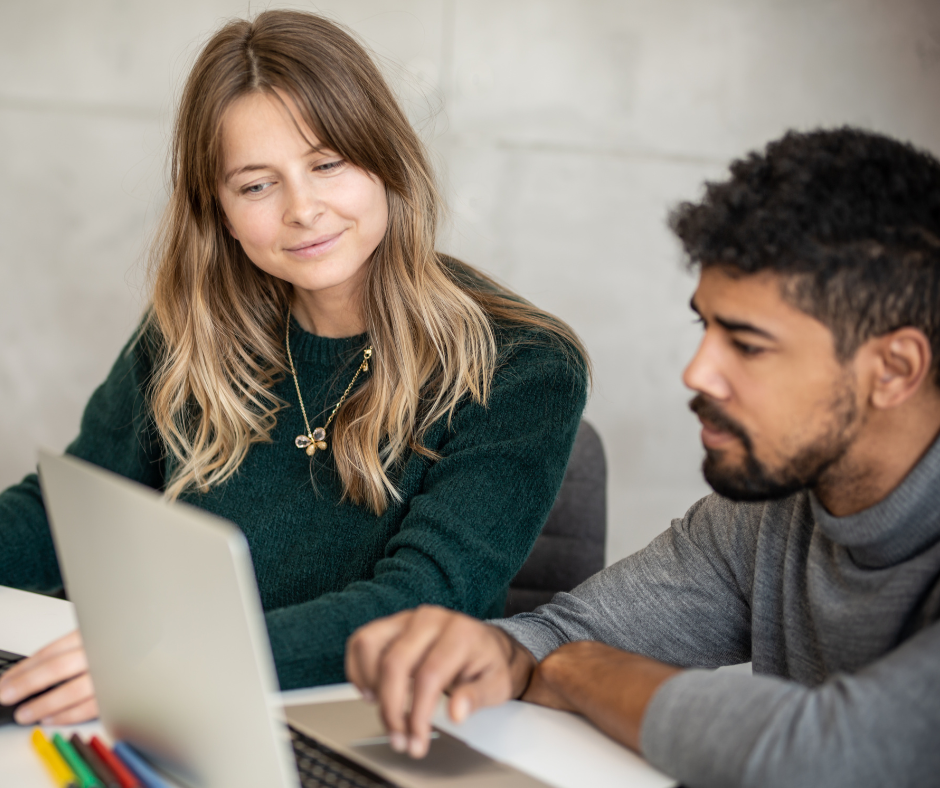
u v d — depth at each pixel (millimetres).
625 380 2783
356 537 1379
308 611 1079
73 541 803
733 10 2664
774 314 802
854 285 777
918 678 710
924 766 697
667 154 2703
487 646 897
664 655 1119
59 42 2463
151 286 1628
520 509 1265
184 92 1377
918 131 2756
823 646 918
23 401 2598
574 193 2689
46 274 2553
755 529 1071
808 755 711
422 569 1168
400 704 793
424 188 1415
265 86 1263
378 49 2559
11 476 2621
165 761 810
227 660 689
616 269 2734
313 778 801
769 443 835
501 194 2664
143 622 756
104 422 1645
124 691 821
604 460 1835
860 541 848
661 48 2658
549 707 974
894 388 793
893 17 2709
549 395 1338
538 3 2607
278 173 1292
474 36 2598
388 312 1404
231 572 653
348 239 1335
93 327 2590
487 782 806
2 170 2488
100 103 2504
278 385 1502
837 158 807
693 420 2822
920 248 773
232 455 1453
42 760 843
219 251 1482
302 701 973
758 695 768
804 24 2688
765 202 814
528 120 2646
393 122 1361
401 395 1378
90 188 2531
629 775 837
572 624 1119
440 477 1303
